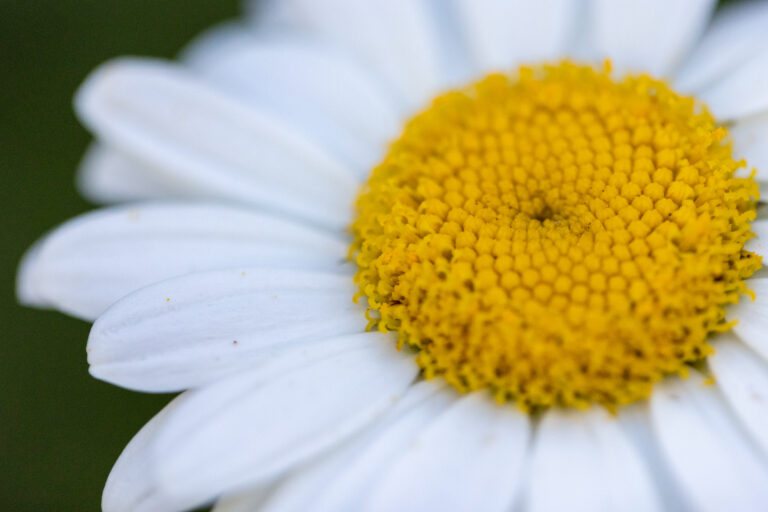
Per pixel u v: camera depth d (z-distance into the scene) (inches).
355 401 2.6
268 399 2.6
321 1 3.4
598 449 2.6
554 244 2.7
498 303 2.7
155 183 3.3
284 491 2.6
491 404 2.6
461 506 2.5
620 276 2.7
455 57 3.3
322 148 3.1
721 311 2.6
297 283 2.8
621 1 3.1
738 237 2.7
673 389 2.6
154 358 2.7
